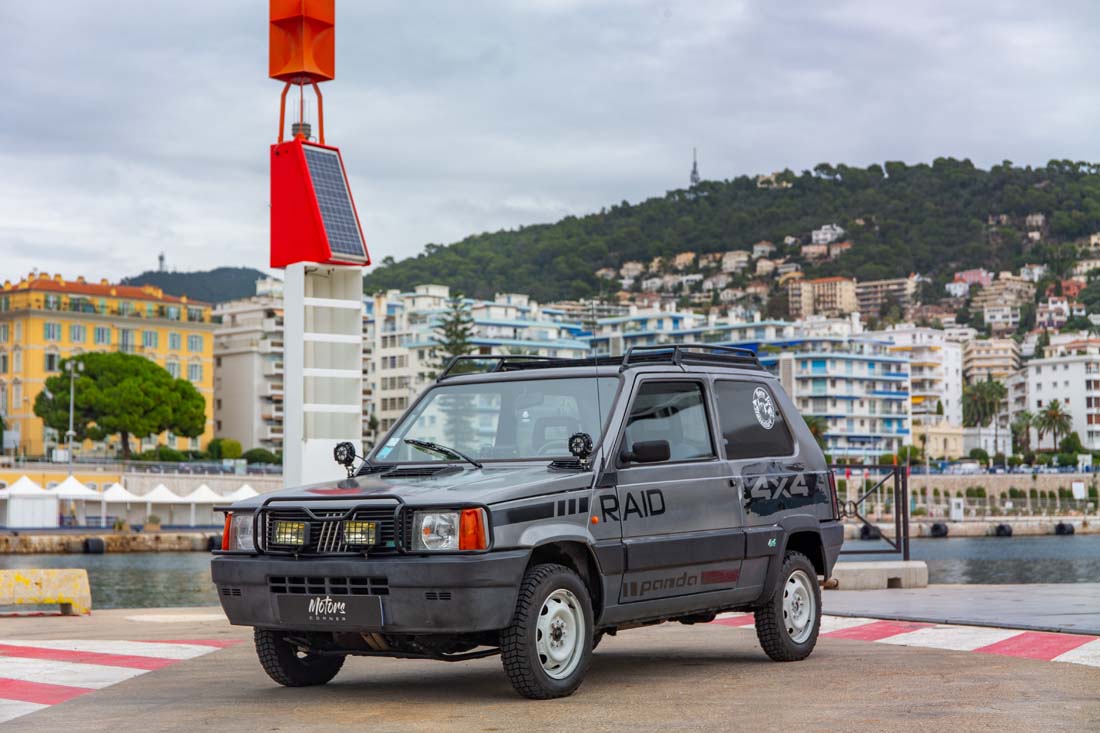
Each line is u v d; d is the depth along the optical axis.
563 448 8.40
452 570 7.21
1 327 124.62
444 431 8.85
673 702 7.54
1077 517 128.75
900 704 7.34
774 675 8.71
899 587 17.38
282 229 16.78
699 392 9.34
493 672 9.30
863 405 167.88
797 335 171.12
